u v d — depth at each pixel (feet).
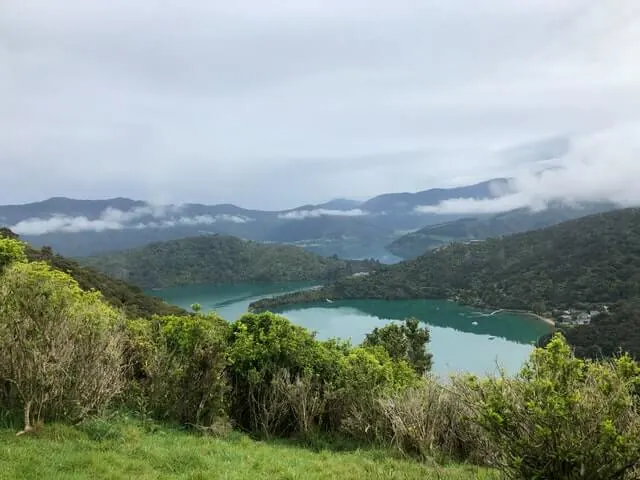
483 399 15.16
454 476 18.13
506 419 13.58
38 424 18.16
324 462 20.02
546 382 12.93
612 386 13.02
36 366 18.19
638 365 13.87
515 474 13.62
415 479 18.01
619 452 12.22
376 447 23.02
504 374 15.52
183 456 18.16
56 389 18.80
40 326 18.89
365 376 26.91
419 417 22.02
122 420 21.17
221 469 17.28
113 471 15.65
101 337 21.22
